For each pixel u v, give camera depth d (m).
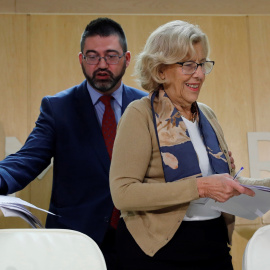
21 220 2.92
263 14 3.37
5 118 3.11
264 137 3.25
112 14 3.28
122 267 1.58
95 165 2.22
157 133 1.59
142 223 1.55
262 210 1.57
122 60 2.33
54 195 2.27
